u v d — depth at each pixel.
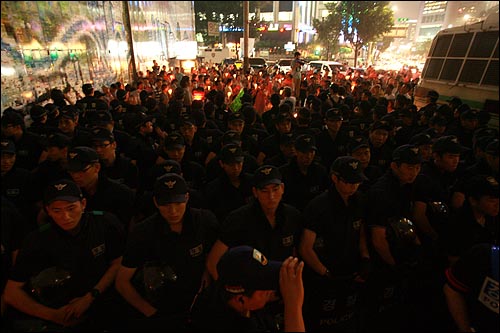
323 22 37.69
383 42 49.22
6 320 2.23
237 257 1.38
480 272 1.88
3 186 3.26
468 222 2.75
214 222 2.65
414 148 2.91
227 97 11.66
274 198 2.51
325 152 5.13
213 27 23.97
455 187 3.52
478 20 8.87
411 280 3.13
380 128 4.69
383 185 2.99
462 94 8.66
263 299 1.36
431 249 3.15
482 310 1.89
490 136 4.32
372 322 3.09
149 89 8.12
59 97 3.98
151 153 4.71
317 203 2.79
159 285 2.32
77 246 2.36
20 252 2.28
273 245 2.62
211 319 1.42
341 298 2.86
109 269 2.51
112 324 2.35
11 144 3.19
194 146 4.86
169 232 2.39
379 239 2.86
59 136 3.50
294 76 12.96
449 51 9.60
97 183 3.12
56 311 2.25
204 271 2.52
